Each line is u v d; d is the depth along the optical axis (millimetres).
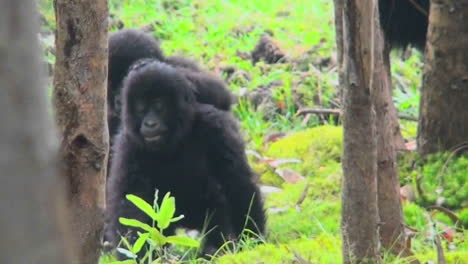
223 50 21141
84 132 6215
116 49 14367
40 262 1702
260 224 11812
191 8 24047
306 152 14953
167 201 8078
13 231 1681
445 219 11375
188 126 12023
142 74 11984
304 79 18922
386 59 13148
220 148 12070
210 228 11852
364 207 7551
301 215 12188
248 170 12102
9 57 1704
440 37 12336
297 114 16047
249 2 24531
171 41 21609
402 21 13445
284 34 21688
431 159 12453
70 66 6160
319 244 10148
